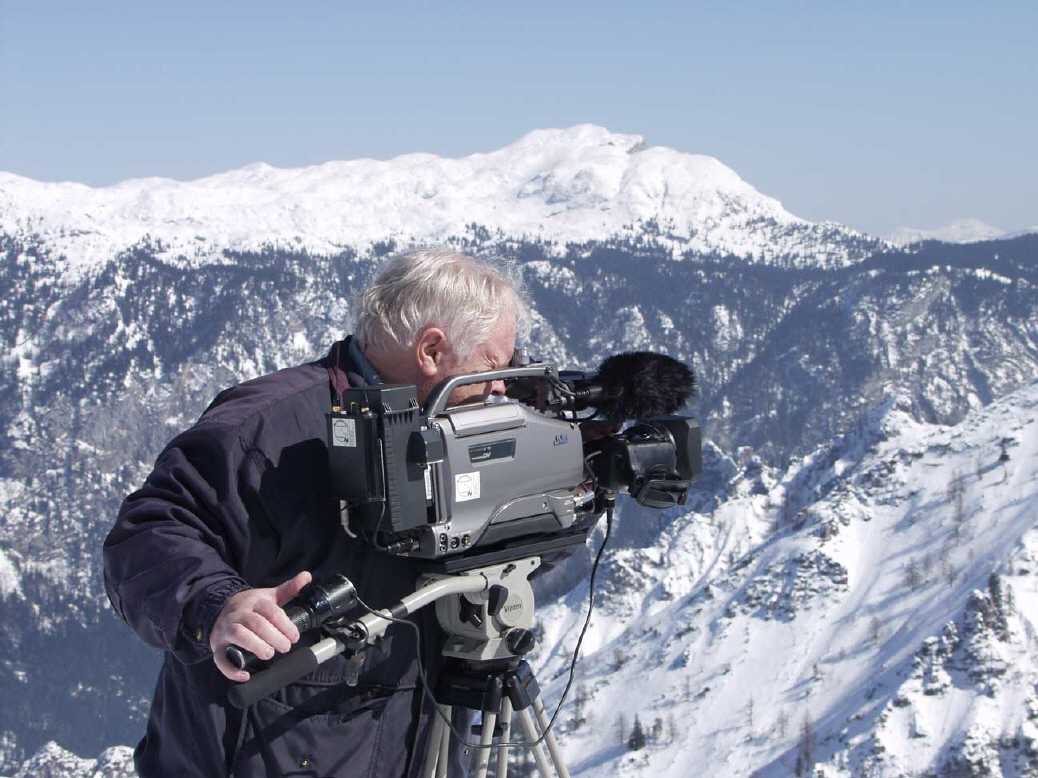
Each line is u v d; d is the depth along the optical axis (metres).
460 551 3.39
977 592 177.25
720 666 196.12
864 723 161.50
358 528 3.37
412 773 3.72
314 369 3.66
